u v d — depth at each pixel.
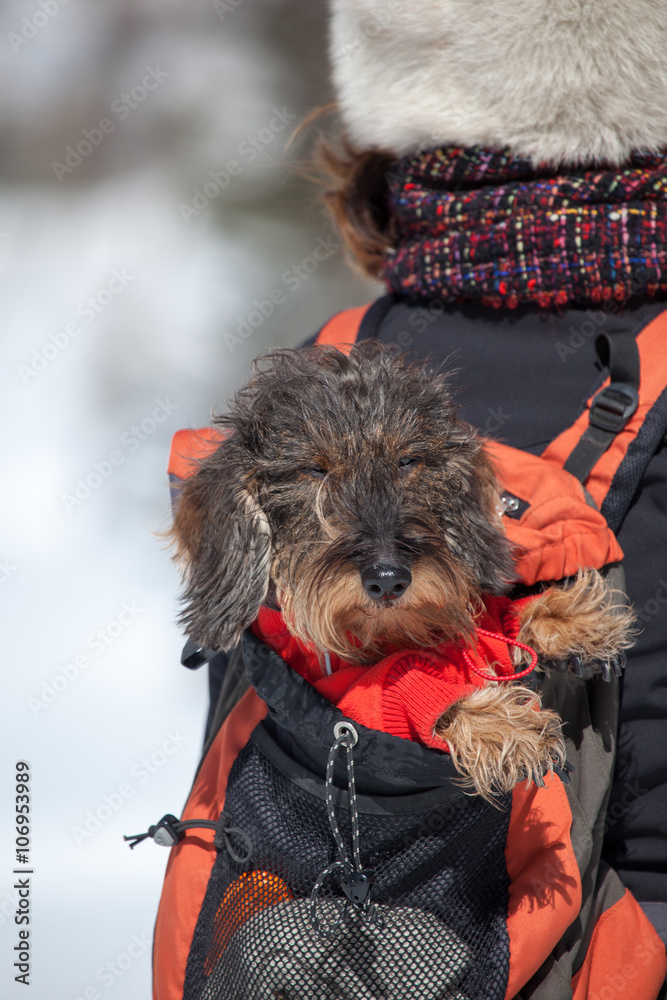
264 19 20.73
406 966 2.92
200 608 3.48
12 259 19.75
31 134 21.34
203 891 3.25
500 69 3.76
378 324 4.41
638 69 3.62
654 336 3.77
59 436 16.48
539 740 3.14
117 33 21.72
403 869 3.00
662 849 3.65
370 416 3.53
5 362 17.66
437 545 3.44
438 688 3.06
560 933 3.06
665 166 3.78
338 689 3.14
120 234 20.09
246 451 3.62
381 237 4.64
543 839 3.14
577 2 3.58
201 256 19.34
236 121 20.22
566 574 3.48
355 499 3.44
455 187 4.05
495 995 2.94
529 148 3.80
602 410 3.63
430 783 3.04
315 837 3.07
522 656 3.46
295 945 2.93
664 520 3.67
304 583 3.42
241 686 3.78
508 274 3.82
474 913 3.02
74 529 14.12
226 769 3.39
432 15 3.85
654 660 3.63
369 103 4.19
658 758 3.64
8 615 11.98
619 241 3.68
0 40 21.98
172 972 3.24
